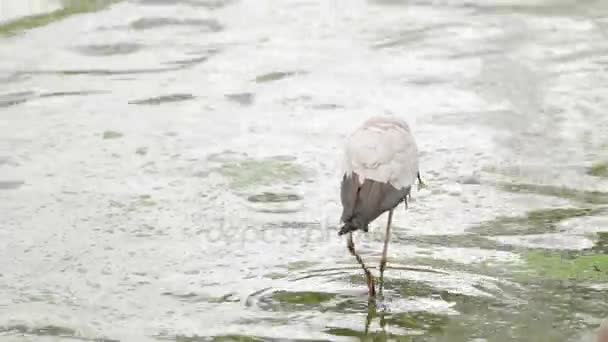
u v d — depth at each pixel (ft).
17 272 37.29
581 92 54.65
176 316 34.12
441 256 38.14
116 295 35.65
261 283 36.35
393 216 41.55
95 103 54.13
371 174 33.78
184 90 55.98
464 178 44.88
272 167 46.06
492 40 63.57
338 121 51.37
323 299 35.09
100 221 41.22
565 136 49.14
